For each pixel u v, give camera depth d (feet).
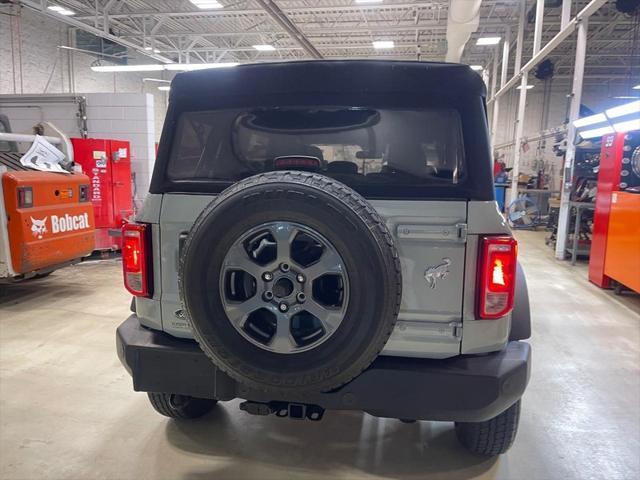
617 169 16.85
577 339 12.49
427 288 5.24
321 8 32.01
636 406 8.93
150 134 25.48
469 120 5.31
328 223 4.64
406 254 5.22
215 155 5.98
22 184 13.37
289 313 4.84
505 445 6.81
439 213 5.14
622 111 15.96
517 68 33.01
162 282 5.82
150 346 5.71
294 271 4.80
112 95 25.16
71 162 16.34
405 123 5.57
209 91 5.82
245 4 32.37
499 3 32.27
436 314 5.26
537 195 40.50
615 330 13.20
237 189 4.84
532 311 14.92
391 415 5.32
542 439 7.77
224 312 4.95
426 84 5.39
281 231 4.75
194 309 4.97
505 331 5.41
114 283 17.78
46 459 7.04
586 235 25.75
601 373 10.37
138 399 8.91
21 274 13.66
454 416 5.23
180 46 42.39
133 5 33.73
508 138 58.08
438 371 5.17
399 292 4.82
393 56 47.44
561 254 23.45
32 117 25.61
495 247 5.08
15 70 35.37
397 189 5.26
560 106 56.90
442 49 36.88
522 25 31.55
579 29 21.56
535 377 10.14
